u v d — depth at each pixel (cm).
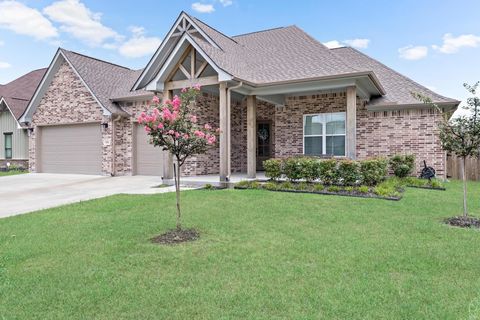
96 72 1808
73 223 677
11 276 417
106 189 1179
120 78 1916
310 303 346
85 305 346
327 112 1418
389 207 780
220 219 690
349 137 1074
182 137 593
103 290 377
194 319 319
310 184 1052
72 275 420
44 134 1862
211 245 531
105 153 1644
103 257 482
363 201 844
